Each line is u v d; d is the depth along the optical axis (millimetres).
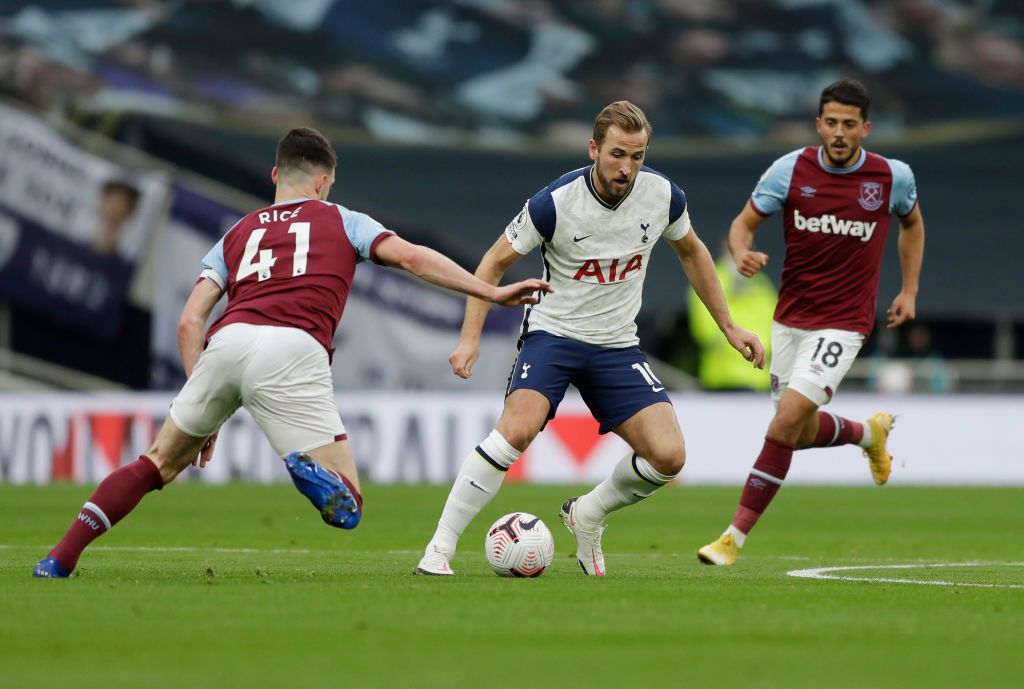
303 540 38062
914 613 20375
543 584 24031
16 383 74062
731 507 54188
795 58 79188
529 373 26578
